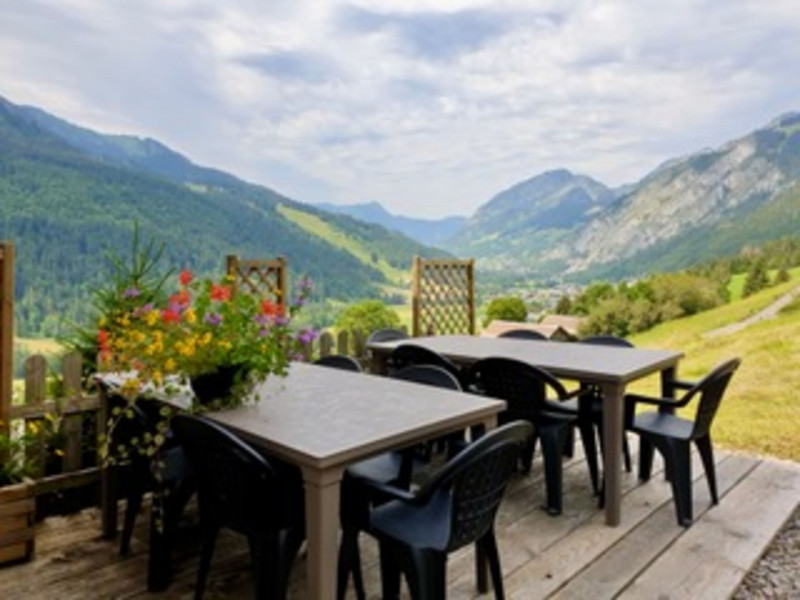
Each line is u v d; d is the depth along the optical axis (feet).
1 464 7.88
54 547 8.08
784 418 15.60
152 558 7.00
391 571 6.26
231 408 6.79
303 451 5.25
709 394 9.11
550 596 6.92
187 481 7.14
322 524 5.27
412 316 18.80
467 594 6.97
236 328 6.75
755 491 10.30
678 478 8.98
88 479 9.46
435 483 5.38
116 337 6.80
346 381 8.37
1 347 8.26
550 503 9.30
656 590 7.09
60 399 9.27
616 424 8.94
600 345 12.69
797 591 7.40
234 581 7.24
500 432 5.56
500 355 10.98
